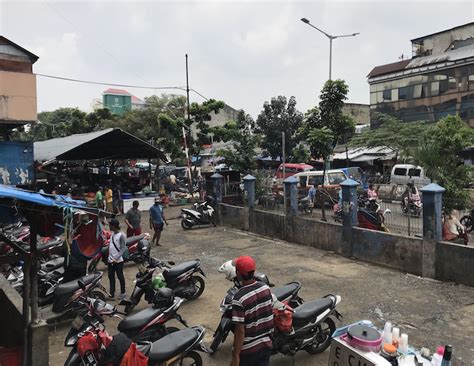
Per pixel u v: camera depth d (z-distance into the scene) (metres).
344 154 31.47
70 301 5.83
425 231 7.84
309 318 4.84
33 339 4.18
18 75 10.84
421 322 5.89
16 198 3.52
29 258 4.17
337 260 9.38
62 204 3.79
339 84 16.98
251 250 10.64
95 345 3.83
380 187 17.69
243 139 19.78
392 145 24.05
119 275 7.18
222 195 15.74
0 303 5.27
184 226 13.91
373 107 34.47
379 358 3.63
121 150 19.84
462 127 11.41
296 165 27.08
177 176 29.23
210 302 6.93
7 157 11.58
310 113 17.69
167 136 32.91
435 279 7.71
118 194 18.11
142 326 4.76
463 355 4.93
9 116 10.77
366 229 9.19
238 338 3.35
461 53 28.45
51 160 16.66
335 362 3.98
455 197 10.30
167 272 6.70
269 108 30.66
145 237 9.45
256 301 3.41
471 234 10.78
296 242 11.20
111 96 69.06
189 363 4.87
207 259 9.86
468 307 6.36
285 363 4.89
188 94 23.44
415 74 30.98
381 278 7.93
